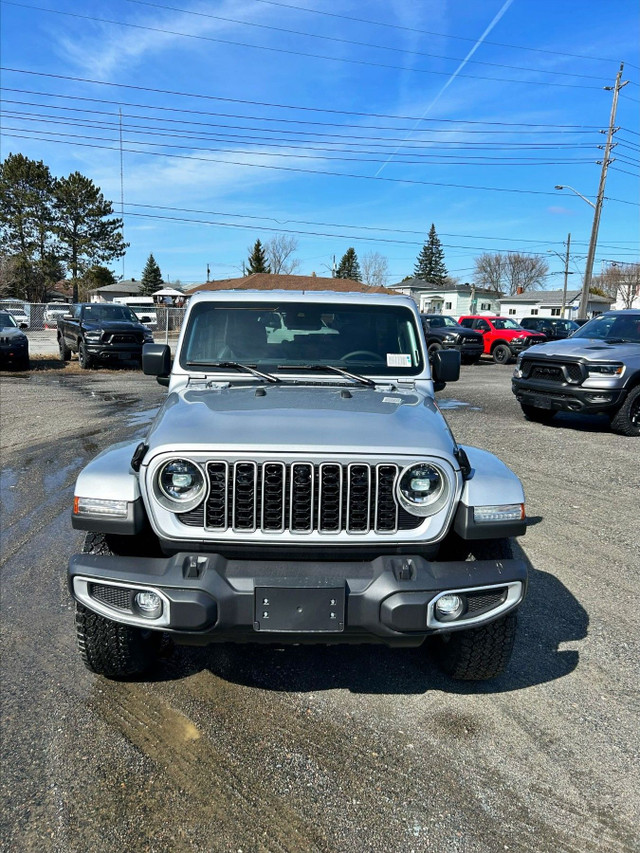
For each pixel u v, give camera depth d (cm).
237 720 287
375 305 391
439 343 2356
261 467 253
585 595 412
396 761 262
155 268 9281
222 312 386
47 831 225
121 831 226
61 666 328
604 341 957
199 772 254
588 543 501
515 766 260
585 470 720
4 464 726
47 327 3562
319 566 254
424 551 264
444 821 232
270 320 385
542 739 276
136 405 1165
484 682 318
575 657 340
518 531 267
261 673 326
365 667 332
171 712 292
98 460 284
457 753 267
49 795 241
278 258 7525
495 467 286
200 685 314
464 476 272
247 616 246
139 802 239
